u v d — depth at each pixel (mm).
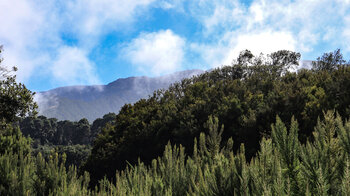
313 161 2432
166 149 4844
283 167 2652
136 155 17328
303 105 12367
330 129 2807
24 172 6211
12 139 10398
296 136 2754
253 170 2641
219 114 15242
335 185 2264
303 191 2385
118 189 4047
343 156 2418
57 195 5504
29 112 17891
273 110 12867
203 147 5203
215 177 3035
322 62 35188
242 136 13047
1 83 17047
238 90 20656
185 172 4328
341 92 12531
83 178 6305
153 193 4066
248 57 41000
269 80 21344
